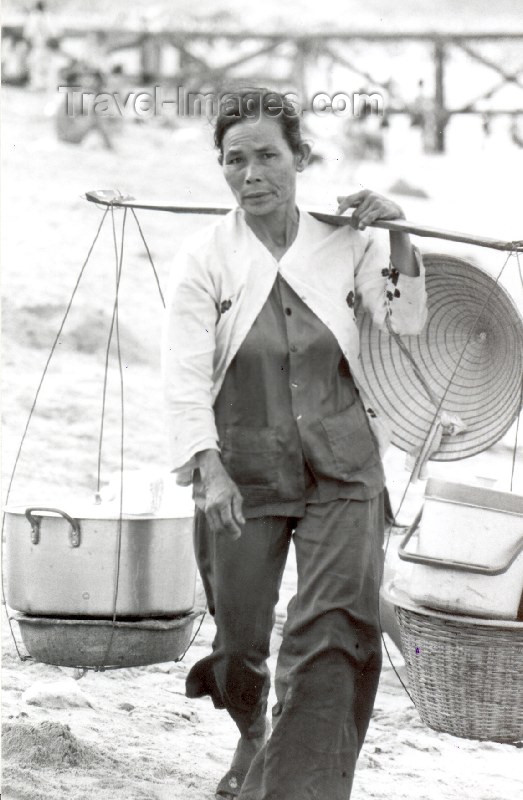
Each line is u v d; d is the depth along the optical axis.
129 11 27.56
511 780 5.12
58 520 4.42
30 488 9.62
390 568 5.32
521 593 3.94
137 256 16.56
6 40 27.02
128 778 4.45
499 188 23.41
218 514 3.93
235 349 4.08
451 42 26.67
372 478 4.13
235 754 4.47
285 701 3.98
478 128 26.47
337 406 4.15
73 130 23.12
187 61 26.39
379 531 4.20
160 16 27.55
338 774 3.95
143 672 6.05
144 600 4.45
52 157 21.45
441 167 24.86
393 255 4.16
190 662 6.24
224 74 26.38
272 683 6.11
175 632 4.51
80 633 4.42
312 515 4.09
